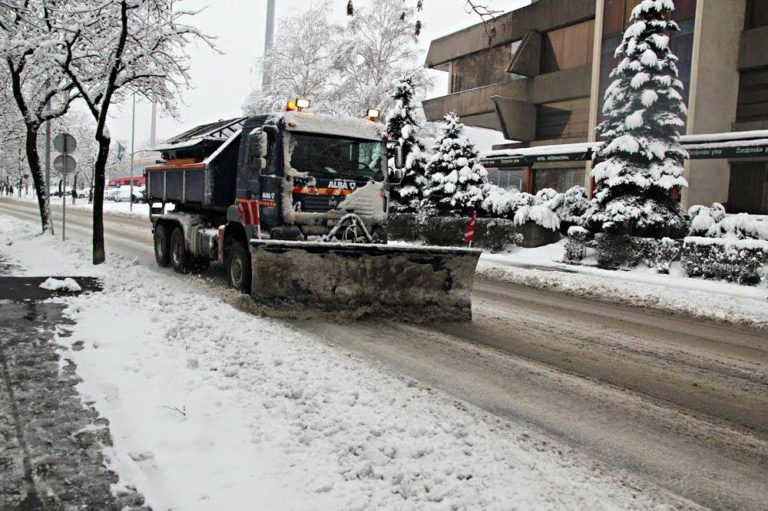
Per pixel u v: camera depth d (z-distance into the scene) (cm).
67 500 316
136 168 8962
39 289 888
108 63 1329
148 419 414
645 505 345
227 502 314
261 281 807
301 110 947
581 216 1967
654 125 1866
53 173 7031
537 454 407
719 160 2253
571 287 1350
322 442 385
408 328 788
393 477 346
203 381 491
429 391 527
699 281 1458
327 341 691
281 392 468
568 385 582
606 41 2683
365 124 973
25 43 1302
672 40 2395
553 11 3061
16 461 354
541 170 3031
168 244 1301
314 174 919
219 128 1137
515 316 952
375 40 3453
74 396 456
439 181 2405
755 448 449
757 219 1766
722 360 735
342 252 811
